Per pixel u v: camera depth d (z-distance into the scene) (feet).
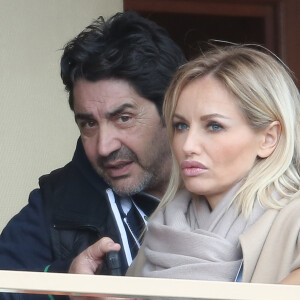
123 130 34.91
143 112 34.96
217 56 29.84
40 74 55.62
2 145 54.29
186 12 63.57
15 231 36.45
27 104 55.11
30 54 55.52
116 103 34.65
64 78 35.96
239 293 18.81
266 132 28.94
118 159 34.94
